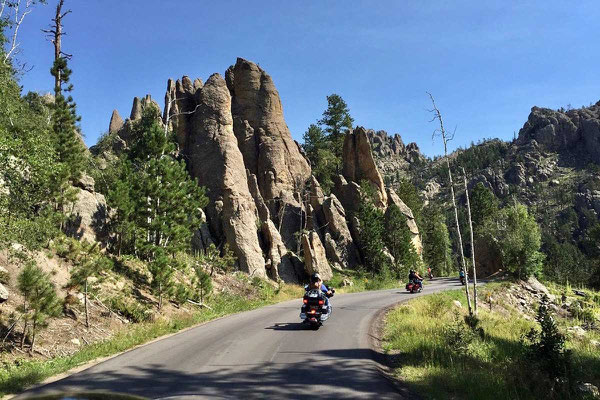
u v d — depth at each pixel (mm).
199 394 6328
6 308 10852
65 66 22969
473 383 7180
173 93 45750
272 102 51094
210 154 39062
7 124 15281
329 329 12906
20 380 7520
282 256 36875
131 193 21922
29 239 11680
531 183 196375
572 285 59781
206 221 35250
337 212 48094
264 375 7508
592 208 166500
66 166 16750
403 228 49469
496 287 35156
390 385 7086
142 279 19266
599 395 7664
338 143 72438
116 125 60875
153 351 9648
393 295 26922
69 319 12312
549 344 8359
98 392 6465
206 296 21188
